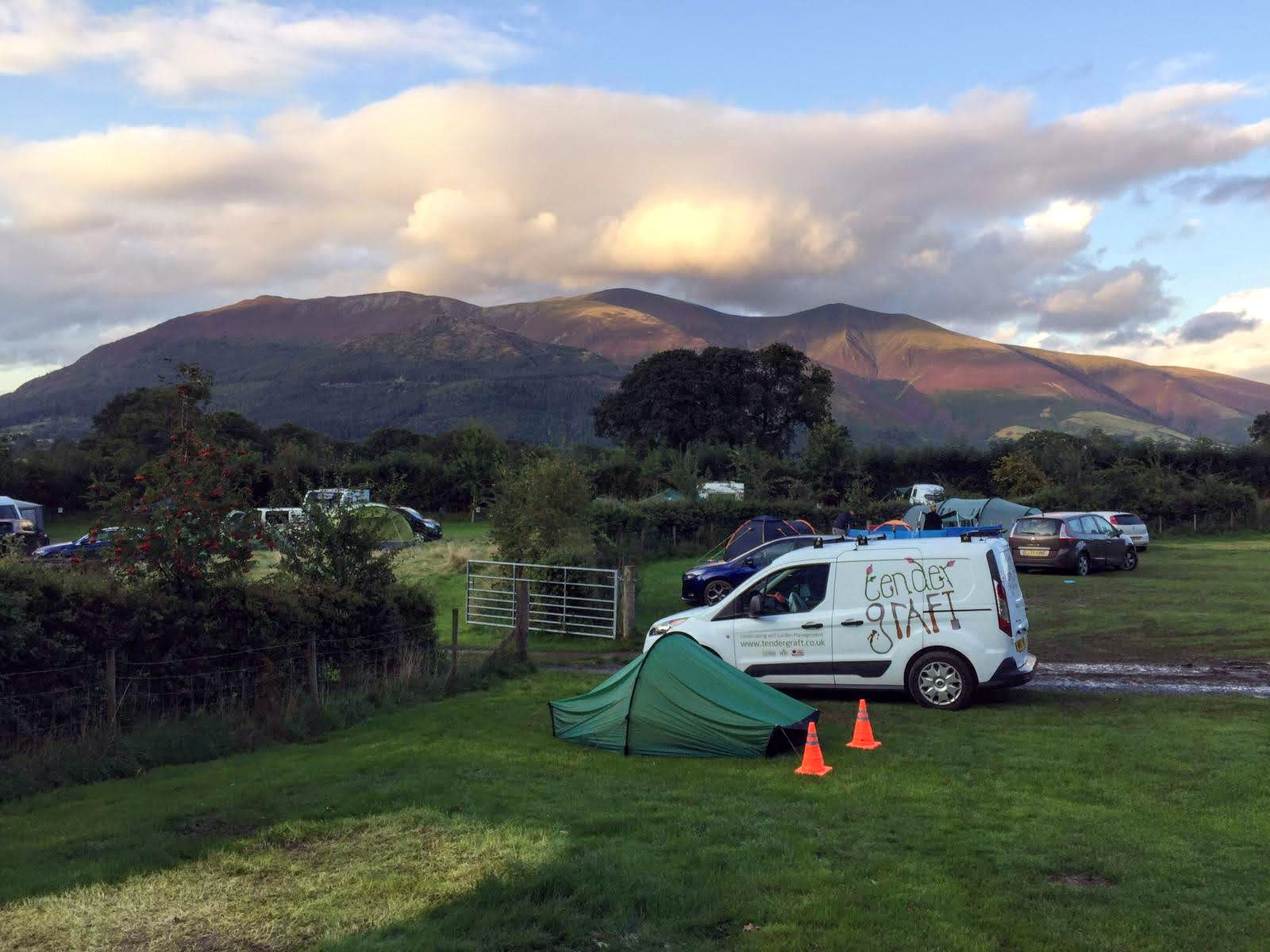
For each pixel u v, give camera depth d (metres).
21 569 9.45
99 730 9.42
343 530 13.93
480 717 11.17
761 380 90.06
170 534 10.95
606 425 90.69
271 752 9.80
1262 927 4.99
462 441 60.59
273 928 5.05
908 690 11.41
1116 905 5.29
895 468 63.59
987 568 11.23
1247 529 48.03
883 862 5.97
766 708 9.27
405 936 4.84
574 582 19.44
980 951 4.70
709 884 5.56
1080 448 59.69
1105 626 18.34
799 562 11.98
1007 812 7.07
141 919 5.20
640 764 8.83
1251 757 8.61
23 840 6.77
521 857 6.04
